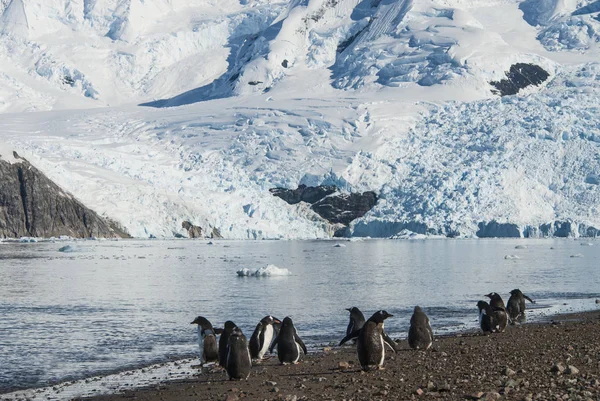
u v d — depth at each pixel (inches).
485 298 2728.8
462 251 5979.3
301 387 1175.0
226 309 2425.0
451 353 1467.8
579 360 1315.2
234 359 1273.4
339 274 3846.0
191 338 1863.9
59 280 3508.9
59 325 2090.3
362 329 1304.1
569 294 2839.6
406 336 1809.8
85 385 1306.6
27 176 7824.8
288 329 1450.5
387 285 3245.6
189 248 6530.5
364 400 1043.3
